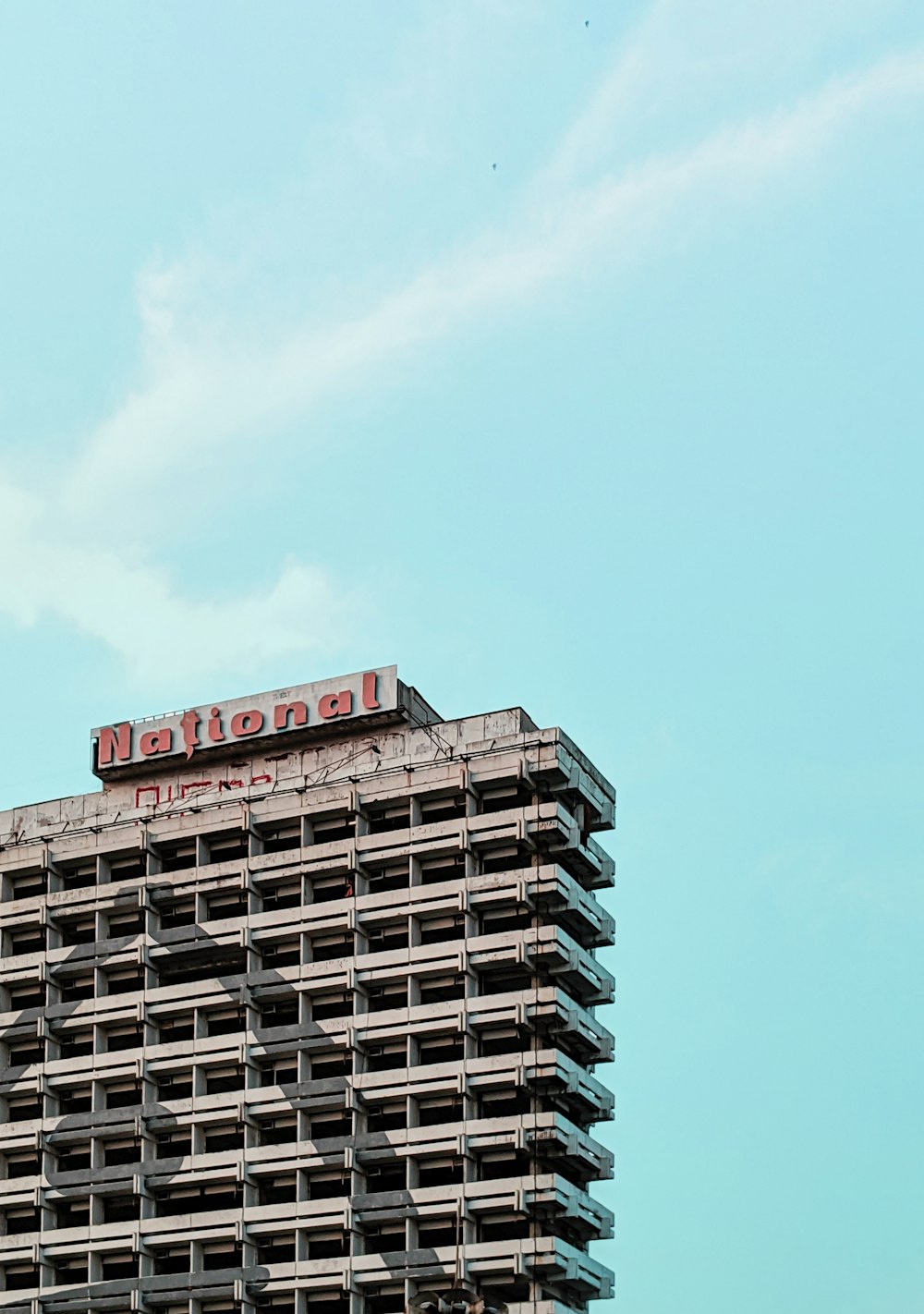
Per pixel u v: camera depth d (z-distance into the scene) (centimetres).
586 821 14700
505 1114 13450
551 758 14262
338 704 15150
